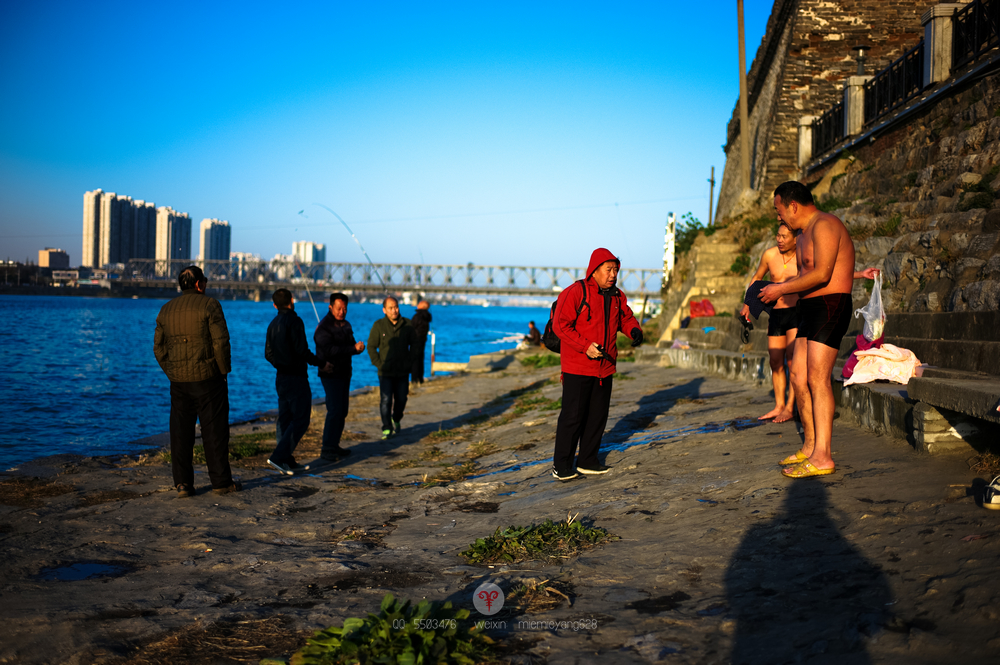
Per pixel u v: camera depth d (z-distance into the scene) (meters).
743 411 6.79
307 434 9.05
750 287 6.15
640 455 5.66
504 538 3.64
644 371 12.66
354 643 2.27
